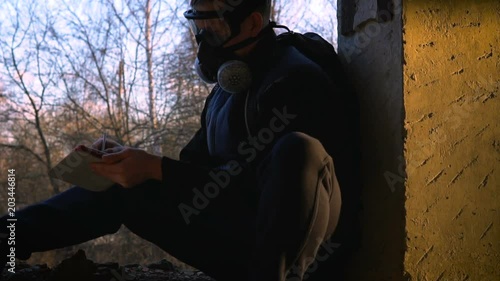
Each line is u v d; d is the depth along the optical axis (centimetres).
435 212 252
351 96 258
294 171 203
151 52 1274
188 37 1260
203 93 1245
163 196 231
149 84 1272
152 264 327
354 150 251
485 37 263
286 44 257
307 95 234
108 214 246
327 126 236
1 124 1338
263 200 206
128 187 227
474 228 259
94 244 1056
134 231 242
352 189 245
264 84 239
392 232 249
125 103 1284
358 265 258
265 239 201
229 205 228
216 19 246
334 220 221
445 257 253
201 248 232
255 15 248
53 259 1028
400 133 247
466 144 258
